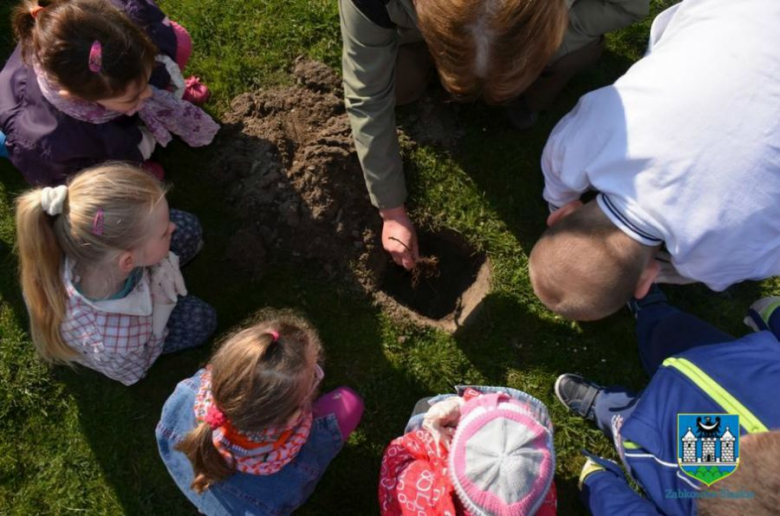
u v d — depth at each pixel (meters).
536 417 1.91
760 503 1.38
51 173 2.12
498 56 1.41
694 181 1.63
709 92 1.63
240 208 2.54
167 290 2.17
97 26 1.76
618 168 1.75
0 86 2.11
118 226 1.82
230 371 1.67
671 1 2.74
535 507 1.59
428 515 1.78
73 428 2.48
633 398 2.31
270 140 2.52
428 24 1.41
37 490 2.44
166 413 2.11
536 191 2.62
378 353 2.52
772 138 1.58
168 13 2.76
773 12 1.65
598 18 2.12
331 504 2.41
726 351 1.82
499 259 2.57
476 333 2.54
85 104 1.95
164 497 2.43
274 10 2.76
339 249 2.50
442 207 2.60
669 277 2.19
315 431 2.13
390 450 2.01
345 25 1.86
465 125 2.66
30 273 1.91
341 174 2.44
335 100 2.57
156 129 2.30
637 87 1.77
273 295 2.56
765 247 1.76
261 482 2.02
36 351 2.52
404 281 2.61
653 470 1.81
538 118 2.68
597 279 1.77
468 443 1.61
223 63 2.71
